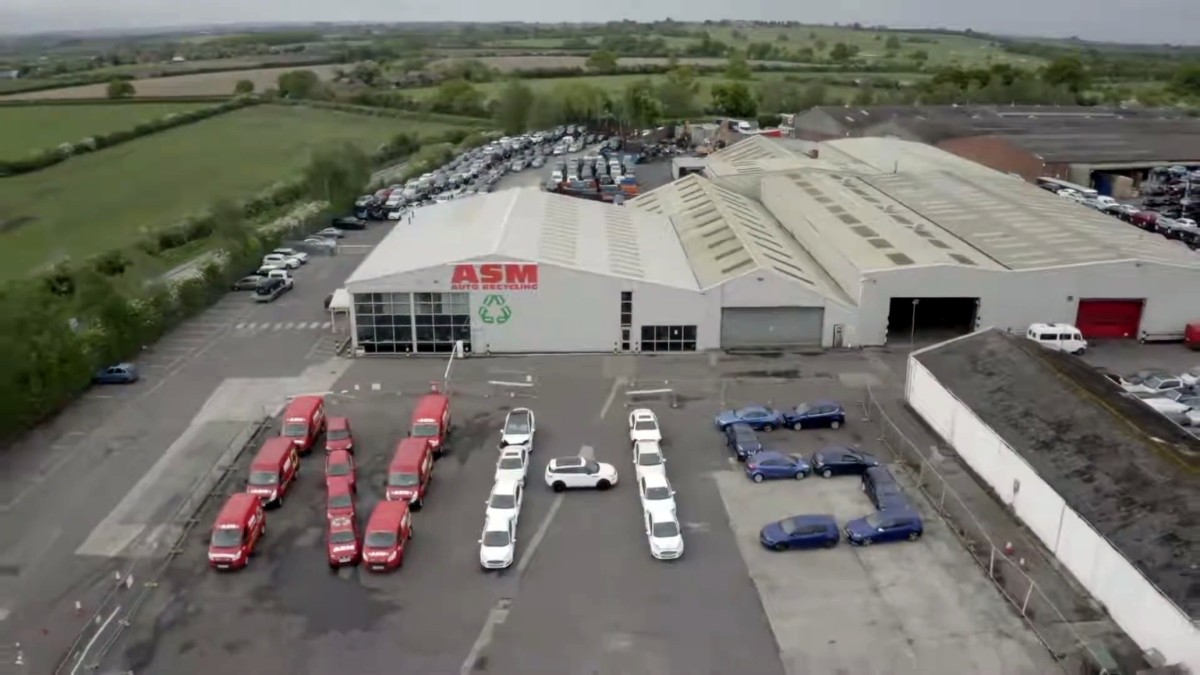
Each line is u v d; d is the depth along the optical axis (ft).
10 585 128.98
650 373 202.08
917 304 239.91
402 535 134.41
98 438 172.76
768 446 167.63
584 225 258.57
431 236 245.65
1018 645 114.32
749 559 133.49
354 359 212.43
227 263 269.23
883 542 136.56
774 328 215.51
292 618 121.49
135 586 128.67
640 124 608.19
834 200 290.76
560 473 152.25
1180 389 185.68
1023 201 295.89
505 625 119.44
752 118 654.53
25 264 298.76
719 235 254.27
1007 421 150.51
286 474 152.76
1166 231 318.04
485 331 213.46
